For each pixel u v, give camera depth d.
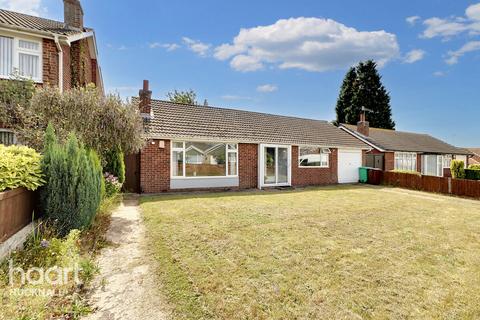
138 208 8.80
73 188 5.33
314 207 9.60
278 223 7.16
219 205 9.44
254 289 3.75
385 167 22.89
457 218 8.80
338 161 19.62
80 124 8.57
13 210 4.48
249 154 15.43
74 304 3.24
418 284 4.07
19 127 8.56
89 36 13.72
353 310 3.34
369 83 40.28
